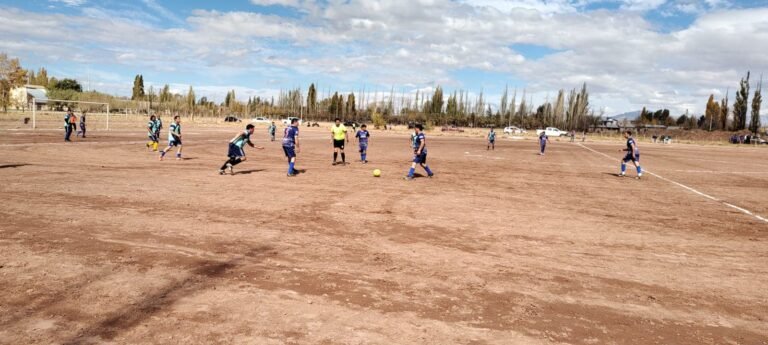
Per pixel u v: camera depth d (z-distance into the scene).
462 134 73.94
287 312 4.62
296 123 15.10
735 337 4.48
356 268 6.05
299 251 6.71
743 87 93.12
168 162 17.80
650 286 5.84
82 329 4.12
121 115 75.88
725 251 7.69
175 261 6.04
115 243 6.73
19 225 7.55
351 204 10.52
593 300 5.29
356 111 115.88
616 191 14.80
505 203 11.59
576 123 98.69
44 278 5.29
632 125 119.38
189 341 3.96
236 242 7.04
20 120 48.34
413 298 5.11
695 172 22.64
